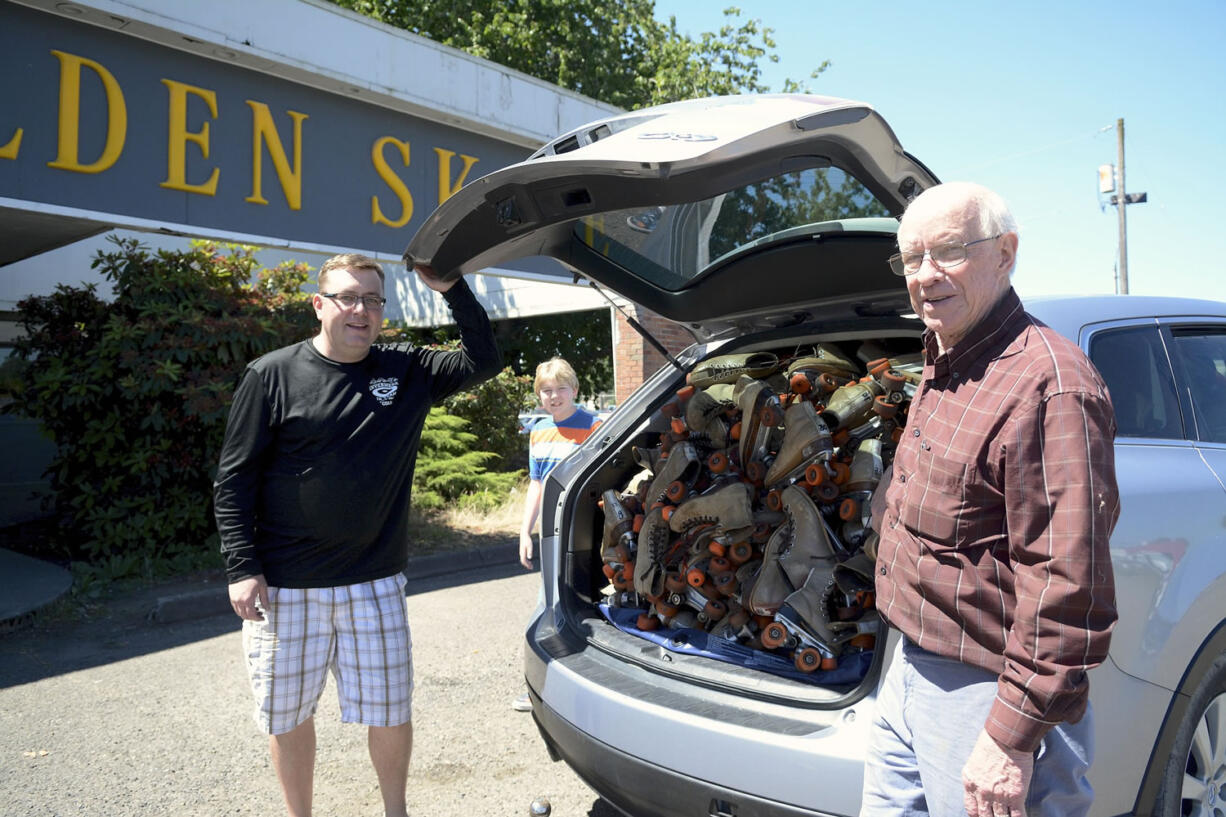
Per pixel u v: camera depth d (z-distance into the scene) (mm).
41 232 7105
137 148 6758
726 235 2773
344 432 2637
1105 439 1524
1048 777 1616
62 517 7395
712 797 2170
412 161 8680
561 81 20203
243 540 2570
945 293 1676
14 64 6133
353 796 3268
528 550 3996
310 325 7617
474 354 2932
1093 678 2047
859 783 1980
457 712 4059
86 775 3441
